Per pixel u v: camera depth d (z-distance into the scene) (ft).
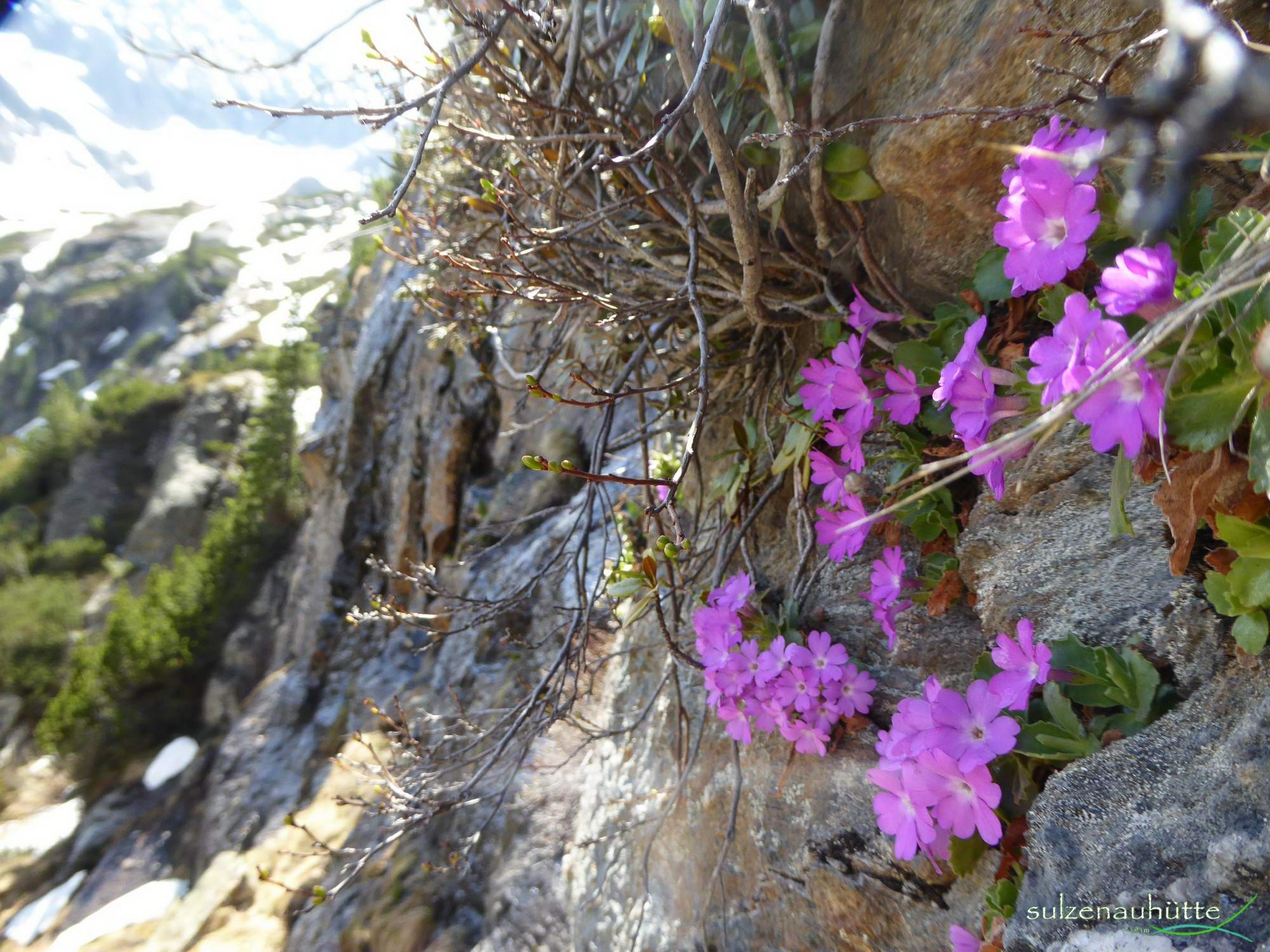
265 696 6.63
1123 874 0.69
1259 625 0.65
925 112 0.93
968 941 0.87
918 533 1.04
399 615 1.41
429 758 1.34
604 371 1.56
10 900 8.42
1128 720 0.79
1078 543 0.90
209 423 22.34
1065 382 0.57
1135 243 0.72
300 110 0.81
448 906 2.58
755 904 1.27
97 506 22.40
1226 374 0.56
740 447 1.35
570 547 2.04
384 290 6.81
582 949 1.85
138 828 8.34
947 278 1.06
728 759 1.40
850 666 1.11
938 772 0.82
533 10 1.19
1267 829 0.61
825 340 1.19
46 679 16.48
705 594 1.30
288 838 4.58
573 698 1.31
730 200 0.94
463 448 4.64
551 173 1.24
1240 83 0.21
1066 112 0.83
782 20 1.01
